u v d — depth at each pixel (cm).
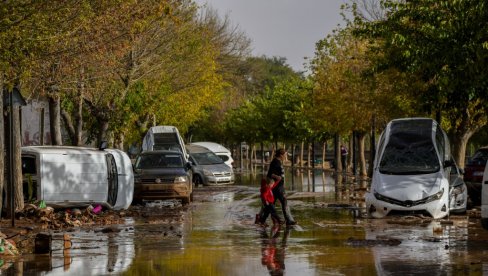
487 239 1777
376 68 3262
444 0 2481
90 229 2047
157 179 2995
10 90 1848
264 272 1303
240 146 9481
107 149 2562
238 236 1883
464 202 2494
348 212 2597
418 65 2680
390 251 1566
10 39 1773
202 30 5138
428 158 2439
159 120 5938
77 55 2425
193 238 1839
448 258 1449
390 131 2553
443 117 3897
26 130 3725
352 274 1272
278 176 2175
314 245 1688
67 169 2405
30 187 2362
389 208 2308
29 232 1948
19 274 1293
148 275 1277
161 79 4606
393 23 3014
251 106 9275
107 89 3681
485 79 2345
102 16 2291
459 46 2450
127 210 2569
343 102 4797
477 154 3023
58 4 1844
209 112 9681
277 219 2181
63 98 3409
